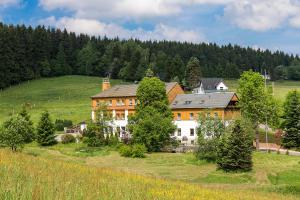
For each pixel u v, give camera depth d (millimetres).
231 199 31672
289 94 87750
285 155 73375
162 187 31219
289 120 83750
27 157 35562
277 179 57844
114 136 87812
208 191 34156
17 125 73375
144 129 80500
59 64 196000
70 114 127438
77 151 80500
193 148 78125
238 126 63531
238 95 94688
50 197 18469
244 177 58188
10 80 173375
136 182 31172
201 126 71812
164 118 83125
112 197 21484
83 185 24047
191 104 94938
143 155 74562
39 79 187625
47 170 28594
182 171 62375
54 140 89875
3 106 139875
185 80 175250
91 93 161875
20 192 18438
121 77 196125
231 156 61812
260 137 94875
